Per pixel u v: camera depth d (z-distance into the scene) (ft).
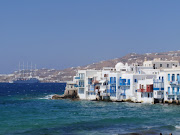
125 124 291.38
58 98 589.32
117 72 527.40
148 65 616.80
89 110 396.37
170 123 295.69
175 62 622.54
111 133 251.19
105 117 334.24
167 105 424.05
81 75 556.51
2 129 267.59
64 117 335.88
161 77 439.22
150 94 449.48
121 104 458.50
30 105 472.85
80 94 561.02
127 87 483.51
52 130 263.08
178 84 410.72
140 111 377.50
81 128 271.69
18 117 336.49
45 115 352.90
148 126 281.33
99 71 555.28
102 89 515.50
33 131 259.39
